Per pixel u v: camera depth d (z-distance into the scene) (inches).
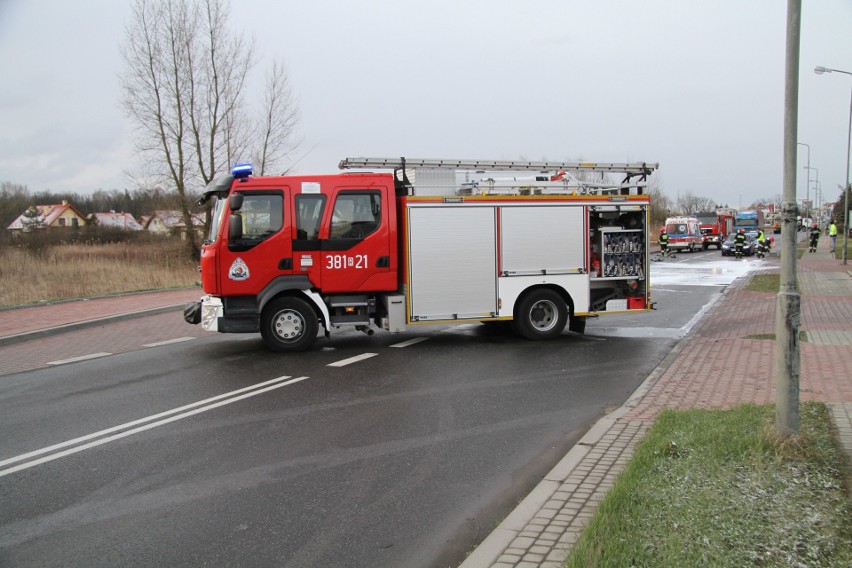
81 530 165.9
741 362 332.8
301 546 155.2
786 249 186.7
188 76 1157.7
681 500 157.8
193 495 187.3
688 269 1156.5
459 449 223.0
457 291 418.6
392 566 145.5
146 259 1074.7
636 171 458.9
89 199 2593.5
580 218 434.0
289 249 397.7
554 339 439.8
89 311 601.3
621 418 245.9
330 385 319.6
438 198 413.1
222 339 470.3
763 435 189.6
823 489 160.9
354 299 413.7
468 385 315.6
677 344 402.6
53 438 243.3
